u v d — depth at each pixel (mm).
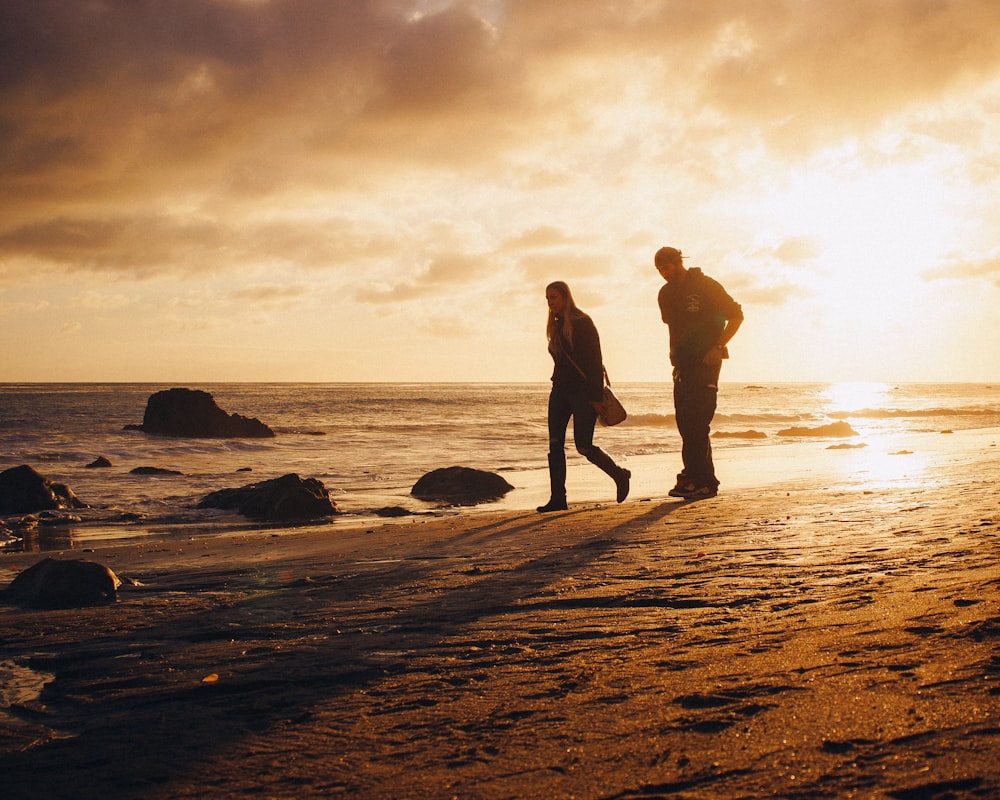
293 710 2102
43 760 1832
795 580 3363
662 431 30125
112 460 19297
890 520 5012
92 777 1713
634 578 3635
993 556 3537
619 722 1851
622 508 6750
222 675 2469
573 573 3861
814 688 1969
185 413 31188
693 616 2861
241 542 6562
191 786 1644
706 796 1452
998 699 1792
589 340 7164
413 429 34062
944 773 1467
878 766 1519
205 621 3328
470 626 2932
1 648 3025
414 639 2795
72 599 4012
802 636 2465
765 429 35062
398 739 1843
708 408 7316
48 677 2615
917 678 1974
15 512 10297
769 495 7246
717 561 3936
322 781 1632
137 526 9031
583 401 7250
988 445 17141
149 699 2287
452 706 2049
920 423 36875
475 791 1539
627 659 2369
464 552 4898
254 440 26516
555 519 6336
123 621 3406
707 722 1808
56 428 34375
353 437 28312
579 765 1629
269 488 9891
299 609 3455
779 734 1703
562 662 2391
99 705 2270
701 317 7145
